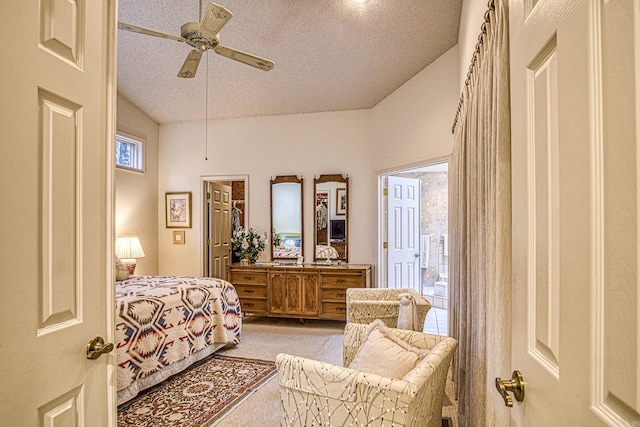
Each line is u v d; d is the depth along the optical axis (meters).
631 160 0.47
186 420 2.41
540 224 0.76
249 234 5.16
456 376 2.73
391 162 4.64
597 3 0.54
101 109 1.13
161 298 2.99
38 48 0.88
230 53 2.77
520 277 0.86
